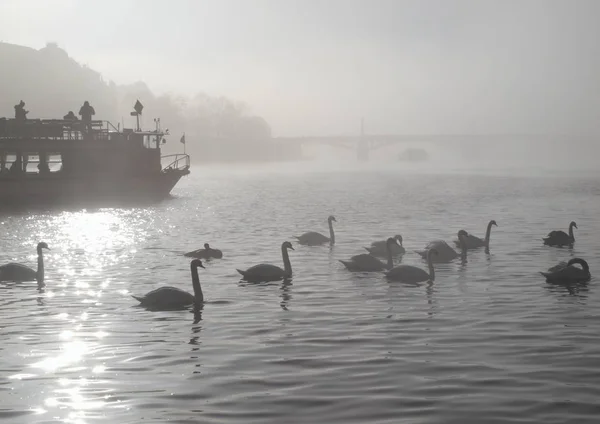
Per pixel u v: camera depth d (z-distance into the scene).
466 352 19.38
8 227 56.62
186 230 52.88
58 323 23.50
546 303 25.12
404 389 16.55
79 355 19.75
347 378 17.38
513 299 25.86
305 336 21.23
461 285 28.61
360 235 47.69
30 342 21.17
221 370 18.16
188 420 14.96
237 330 22.06
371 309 24.59
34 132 81.50
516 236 45.78
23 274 31.97
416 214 64.56
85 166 84.06
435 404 15.62
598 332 21.23
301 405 15.67
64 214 68.31
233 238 47.16
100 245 44.44
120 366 18.67
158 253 40.19
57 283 30.83
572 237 41.56
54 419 15.18
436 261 34.97
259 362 18.77
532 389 16.42
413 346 20.02
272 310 24.67
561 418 14.79
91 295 28.09
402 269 29.89
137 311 25.03
